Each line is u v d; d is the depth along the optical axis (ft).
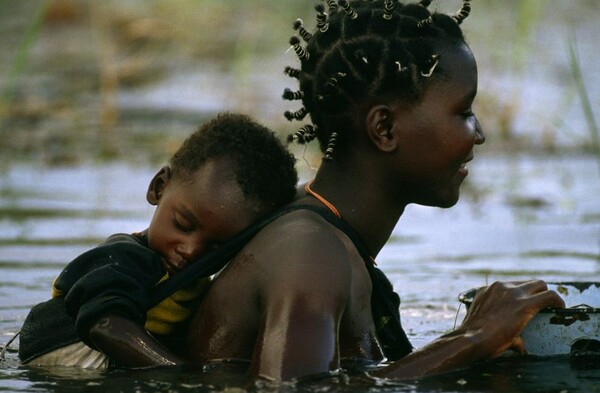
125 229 55.21
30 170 73.26
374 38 29.25
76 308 28.86
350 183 29.76
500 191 66.95
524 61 99.30
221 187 29.19
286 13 112.88
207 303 29.17
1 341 34.73
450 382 26.99
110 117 88.38
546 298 28.66
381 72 29.01
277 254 27.73
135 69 102.99
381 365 28.27
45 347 30.53
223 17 117.60
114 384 27.35
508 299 28.48
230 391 25.80
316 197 29.84
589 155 78.23
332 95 29.50
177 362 28.22
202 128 30.48
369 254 30.14
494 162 76.23
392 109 29.14
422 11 29.99
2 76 101.30
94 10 120.88
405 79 28.89
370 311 29.43
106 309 28.14
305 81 30.45
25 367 30.09
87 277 28.48
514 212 61.31
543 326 29.45
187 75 102.37
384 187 29.76
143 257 29.17
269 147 30.07
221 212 29.09
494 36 107.45
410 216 61.46
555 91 93.61
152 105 93.40
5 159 76.64
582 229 56.08
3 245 51.21
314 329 26.45
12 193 65.62
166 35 112.68
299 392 25.53
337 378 26.37
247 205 29.35
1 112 84.12
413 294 42.27
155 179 30.55
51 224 56.39
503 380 27.63
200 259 29.30
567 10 122.93
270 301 27.04
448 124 29.14
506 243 53.16
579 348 29.60
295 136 30.83
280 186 29.96
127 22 115.34
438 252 51.16
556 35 112.68
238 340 28.40
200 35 113.29
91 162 75.82
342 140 29.84
